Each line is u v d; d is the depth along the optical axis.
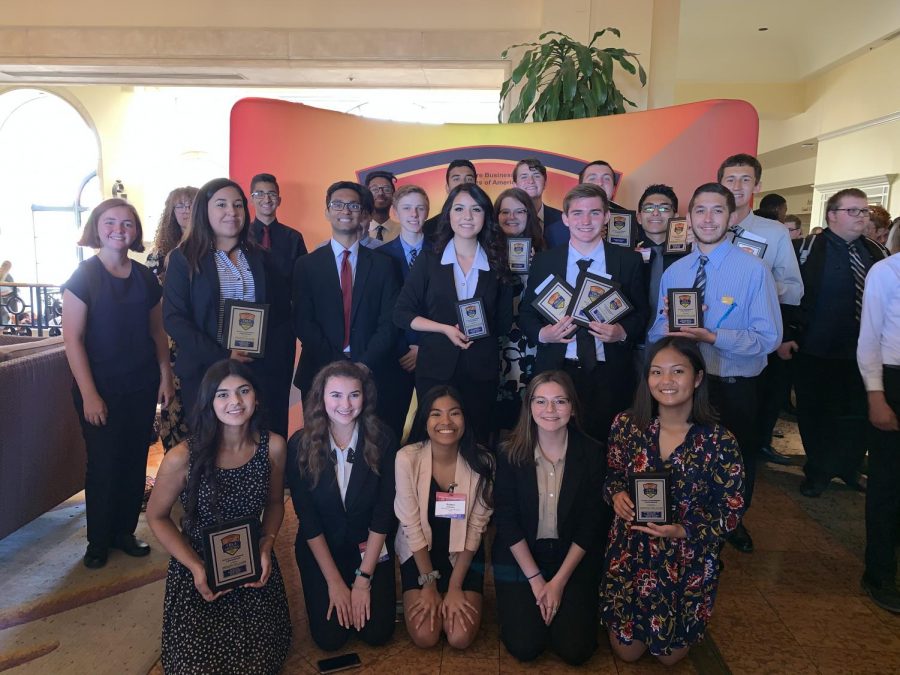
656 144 4.31
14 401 3.07
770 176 12.77
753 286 2.78
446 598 2.48
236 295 2.94
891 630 2.61
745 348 2.74
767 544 3.36
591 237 2.93
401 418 3.56
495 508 2.52
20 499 3.13
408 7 5.74
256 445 2.42
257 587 2.32
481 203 2.93
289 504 3.79
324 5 5.79
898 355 2.63
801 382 4.00
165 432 3.81
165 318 2.89
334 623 2.42
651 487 2.27
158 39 5.86
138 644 2.50
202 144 13.41
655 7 5.43
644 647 2.38
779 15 8.58
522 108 4.84
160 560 3.17
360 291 3.25
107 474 3.06
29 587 2.91
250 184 4.43
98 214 3.01
